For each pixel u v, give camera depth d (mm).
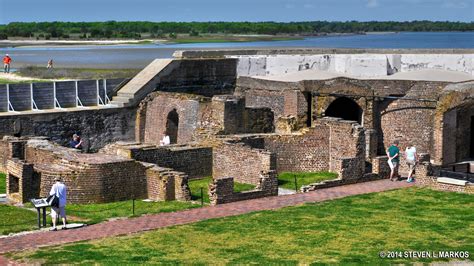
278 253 20297
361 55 44438
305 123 38438
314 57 45125
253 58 45000
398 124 38250
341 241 21625
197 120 38312
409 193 28984
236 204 27094
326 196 28562
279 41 193375
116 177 28047
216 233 22562
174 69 42688
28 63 81125
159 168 28750
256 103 41406
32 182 27594
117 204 27219
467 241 21609
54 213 23188
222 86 44312
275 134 35562
